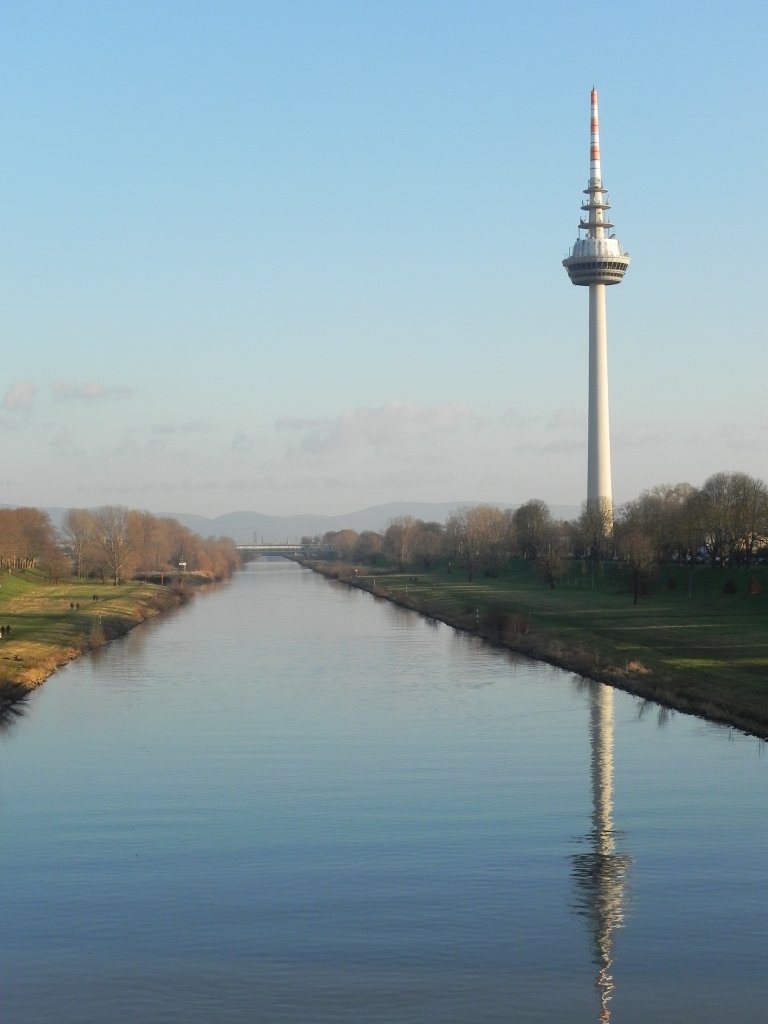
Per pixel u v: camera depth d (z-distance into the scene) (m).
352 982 37.69
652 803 58.00
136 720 82.75
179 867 48.91
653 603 161.25
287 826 54.59
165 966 39.06
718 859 49.12
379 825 54.59
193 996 36.78
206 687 99.00
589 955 39.47
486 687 96.81
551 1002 36.16
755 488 178.88
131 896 45.56
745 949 39.94
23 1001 36.59
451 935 41.38
